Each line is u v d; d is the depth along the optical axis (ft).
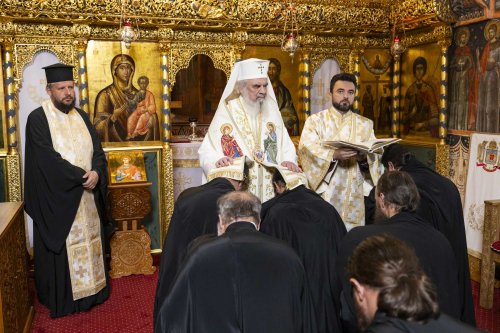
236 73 12.34
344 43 21.72
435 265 7.00
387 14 21.45
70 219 14.60
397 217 7.47
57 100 14.82
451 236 10.54
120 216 17.52
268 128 12.64
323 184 13.21
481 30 17.81
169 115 19.80
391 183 7.69
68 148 14.88
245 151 12.19
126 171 17.57
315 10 20.67
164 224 19.62
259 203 7.02
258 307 6.09
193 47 20.10
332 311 8.66
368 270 4.49
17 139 18.11
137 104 19.67
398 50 19.21
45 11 17.65
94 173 15.03
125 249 17.97
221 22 19.74
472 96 18.34
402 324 4.29
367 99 22.27
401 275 4.38
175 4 19.01
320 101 21.97
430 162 20.08
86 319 14.47
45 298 14.94
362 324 4.71
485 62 17.63
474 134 17.98
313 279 8.61
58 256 14.62
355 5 21.12
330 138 13.43
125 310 15.06
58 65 14.73
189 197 8.87
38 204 14.57
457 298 7.15
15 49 17.99
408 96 21.53
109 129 19.43
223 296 6.07
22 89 18.26
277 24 20.38
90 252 15.08
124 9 18.45
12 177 17.87
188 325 6.04
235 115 12.36
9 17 17.37
